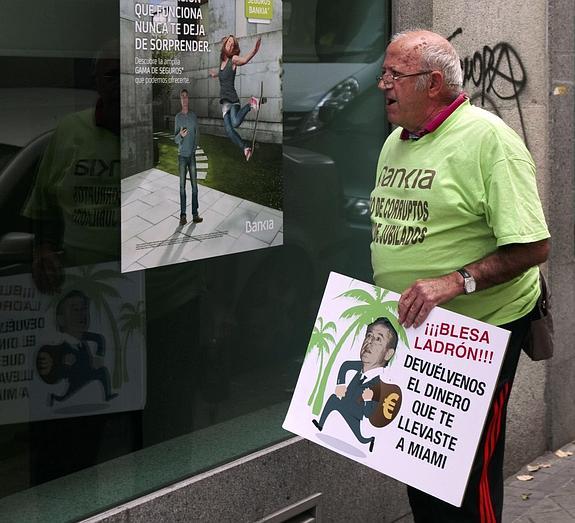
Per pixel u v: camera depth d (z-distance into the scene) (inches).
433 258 131.2
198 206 163.0
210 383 169.0
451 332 125.5
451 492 125.1
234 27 165.8
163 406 161.6
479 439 124.0
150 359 159.3
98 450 152.9
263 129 173.5
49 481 146.7
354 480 183.6
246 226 172.1
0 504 141.6
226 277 169.8
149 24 152.6
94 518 142.6
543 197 225.9
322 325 133.6
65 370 147.6
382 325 129.3
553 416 235.9
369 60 194.4
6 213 138.5
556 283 231.1
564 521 200.8
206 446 168.2
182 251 161.5
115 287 152.8
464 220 129.7
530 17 220.8
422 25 203.2
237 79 167.2
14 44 137.6
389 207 136.1
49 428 146.3
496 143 128.0
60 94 142.9
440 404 126.0
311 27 181.6
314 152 184.7
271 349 179.3
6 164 137.9
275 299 179.3
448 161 129.6
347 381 131.3
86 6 144.9
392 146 137.7
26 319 141.9
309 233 185.2
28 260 141.4
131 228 153.5
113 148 149.9
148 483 154.9
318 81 183.8
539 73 223.1
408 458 127.4
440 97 130.5
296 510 171.5
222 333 170.2
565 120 228.8
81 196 146.9
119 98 149.9
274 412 180.1
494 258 128.8
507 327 135.4
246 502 163.6
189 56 158.7
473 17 214.4
